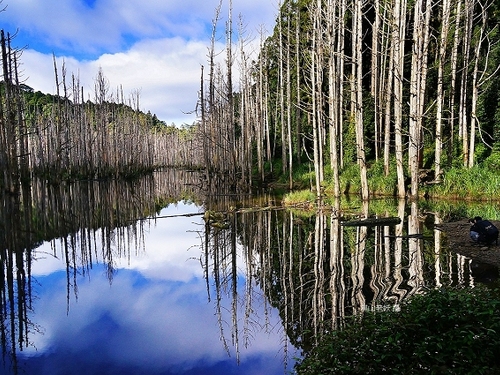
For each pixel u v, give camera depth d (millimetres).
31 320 7129
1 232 15734
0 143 24703
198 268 10594
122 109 53188
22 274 10211
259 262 10484
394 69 21422
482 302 4270
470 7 20969
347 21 30891
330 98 19406
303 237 13078
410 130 18797
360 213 16000
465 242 10570
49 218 19141
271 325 6648
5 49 24266
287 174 31156
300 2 31984
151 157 66750
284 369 5188
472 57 24500
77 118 42031
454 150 22312
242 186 27828
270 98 41344
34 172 40625
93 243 14141
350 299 7086
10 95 25219
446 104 25062
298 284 8445
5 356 5746
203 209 21859
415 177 18438
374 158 27312
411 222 13750
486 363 3633
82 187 34938
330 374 3961
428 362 3740
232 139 29844
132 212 21531
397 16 18875
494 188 17625
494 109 23141
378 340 4195
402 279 7934
